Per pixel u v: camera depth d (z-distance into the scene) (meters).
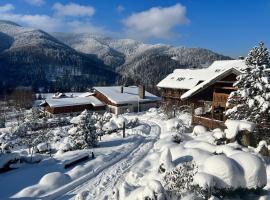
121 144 28.92
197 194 11.95
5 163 21.39
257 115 18.78
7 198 16.08
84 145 27.59
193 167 13.95
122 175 19.69
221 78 26.89
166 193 12.21
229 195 12.03
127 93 64.62
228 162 12.34
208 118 28.77
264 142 17.98
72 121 46.34
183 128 30.83
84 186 17.89
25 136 38.91
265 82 18.16
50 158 24.30
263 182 12.34
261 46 19.33
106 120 41.25
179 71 62.09
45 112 60.50
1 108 74.38
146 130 36.78
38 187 17.11
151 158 21.91
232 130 19.45
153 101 64.19
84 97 64.44
